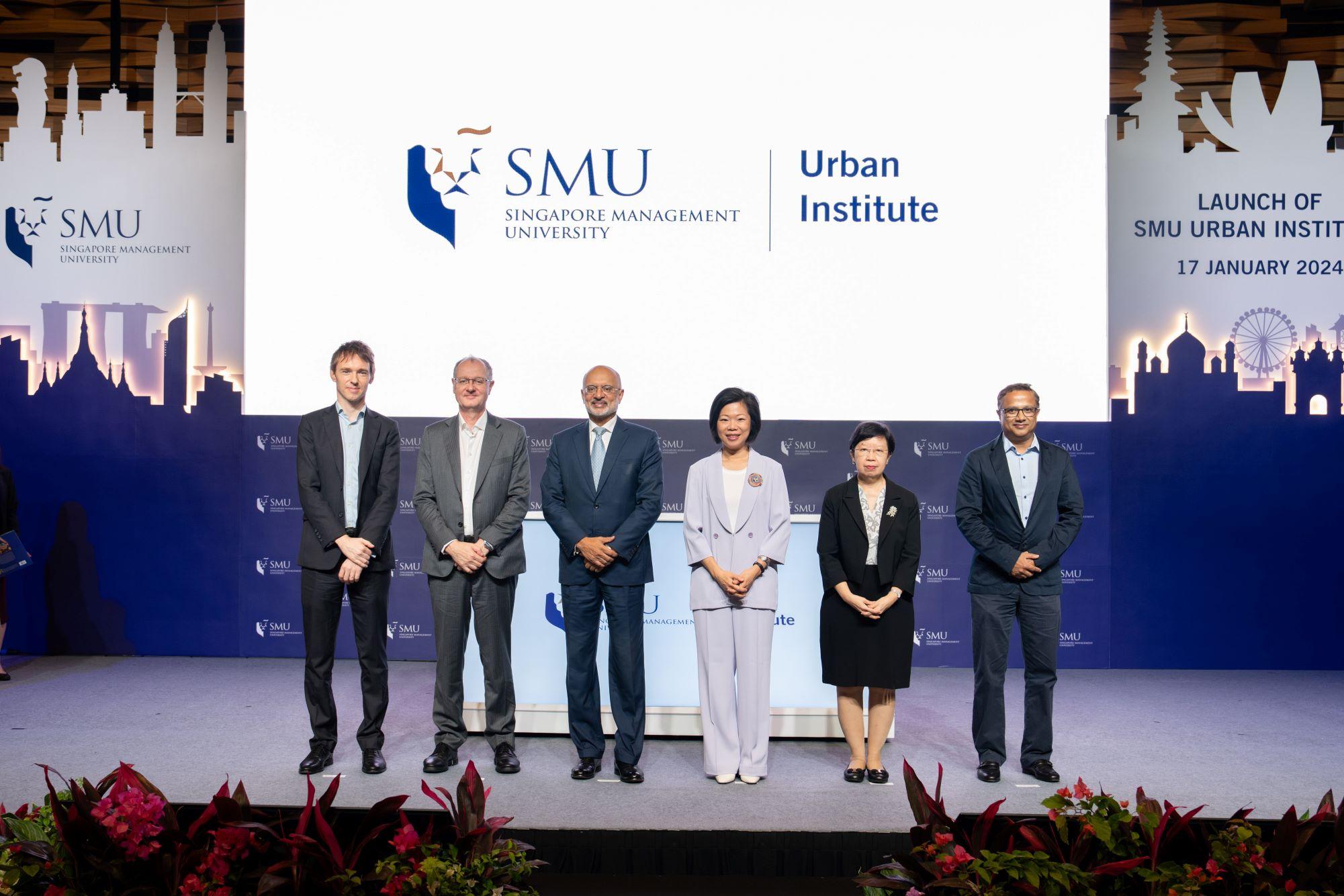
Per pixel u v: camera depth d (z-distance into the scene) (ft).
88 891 5.89
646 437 11.16
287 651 17.38
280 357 17.02
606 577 10.81
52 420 17.54
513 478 11.32
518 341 17.04
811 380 16.99
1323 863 5.80
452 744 11.14
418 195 17.01
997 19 16.85
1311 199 17.47
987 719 11.01
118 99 17.56
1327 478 17.40
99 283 17.58
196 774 10.84
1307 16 17.38
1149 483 17.46
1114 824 6.10
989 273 16.92
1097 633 17.26
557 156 17.04
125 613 17.48
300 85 16.93
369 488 11.19
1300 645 17.37
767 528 11.07
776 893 8.95
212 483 17.44
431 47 17.02
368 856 6.19
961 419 16.96
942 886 5.73
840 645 10.77
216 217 17.58
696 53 17.01
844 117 16.97
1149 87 17.47
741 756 10.96
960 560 17.10
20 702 14.28
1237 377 17.48
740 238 16.99
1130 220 17.53
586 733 10.98
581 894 8.96
